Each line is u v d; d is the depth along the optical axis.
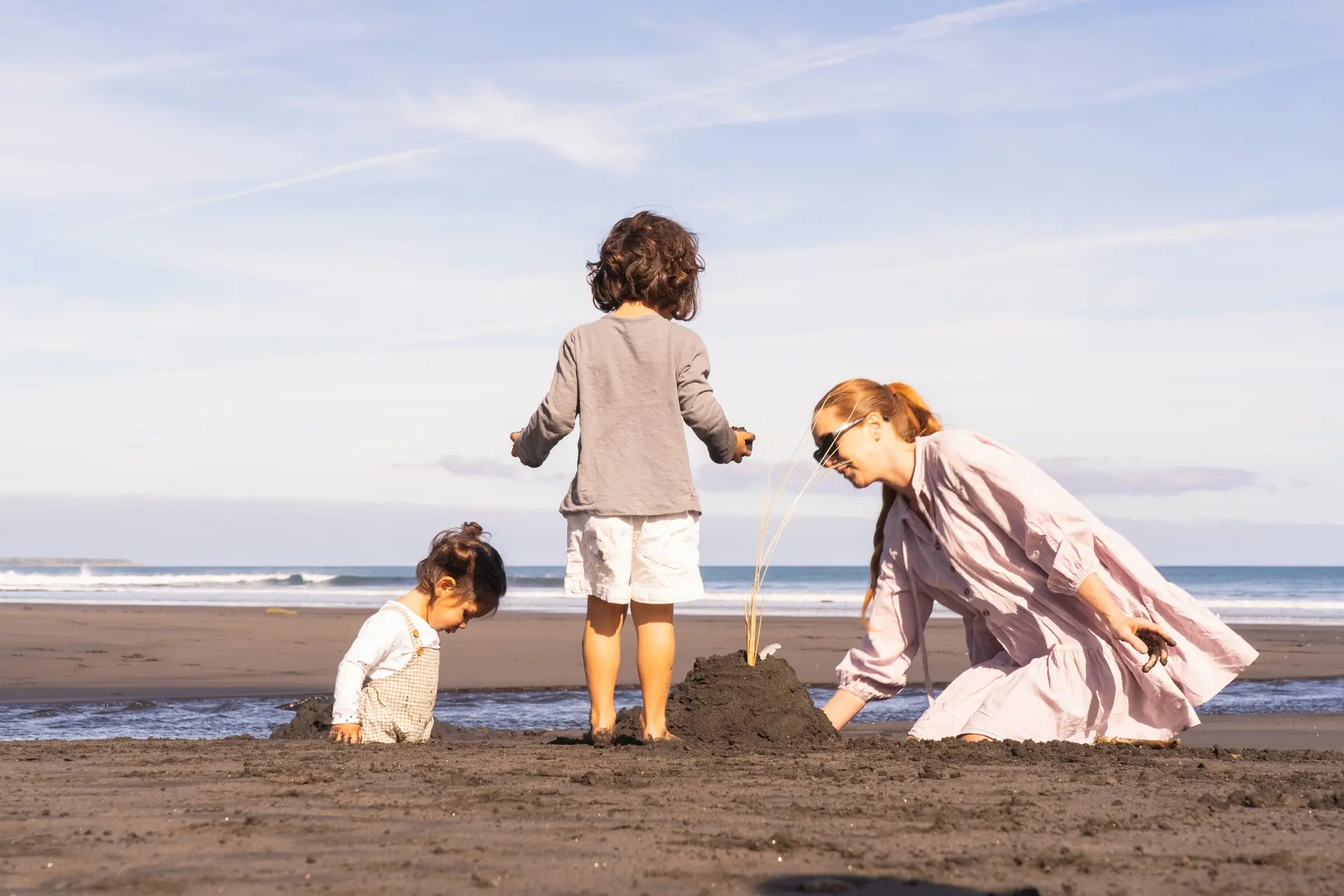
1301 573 87.38
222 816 2.06
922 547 4.10
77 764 2.91
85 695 7.45
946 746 3.42
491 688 8.09
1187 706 3.67
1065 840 1.90
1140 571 3.76
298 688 8.01
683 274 3.81
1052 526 3.66
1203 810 2.22
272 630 14.39
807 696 3.78
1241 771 2.94
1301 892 1.54
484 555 4.25
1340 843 1.89
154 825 1.95
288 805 2.18
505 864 1.67
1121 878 1.62
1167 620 3.76
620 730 3.88
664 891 1.51
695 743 3.55
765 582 61.03
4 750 3.35
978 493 3.81
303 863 1.66
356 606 25.33
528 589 37.34
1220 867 1.69
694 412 3.66
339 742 3.73
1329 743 4.82
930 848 1.83
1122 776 2.77
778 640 13.55
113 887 1.52
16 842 1.81
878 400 3.98
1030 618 3.83
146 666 9.52
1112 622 3.54
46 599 28.38
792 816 2.10
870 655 4.18
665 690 3.61
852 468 3.99
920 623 4.18
